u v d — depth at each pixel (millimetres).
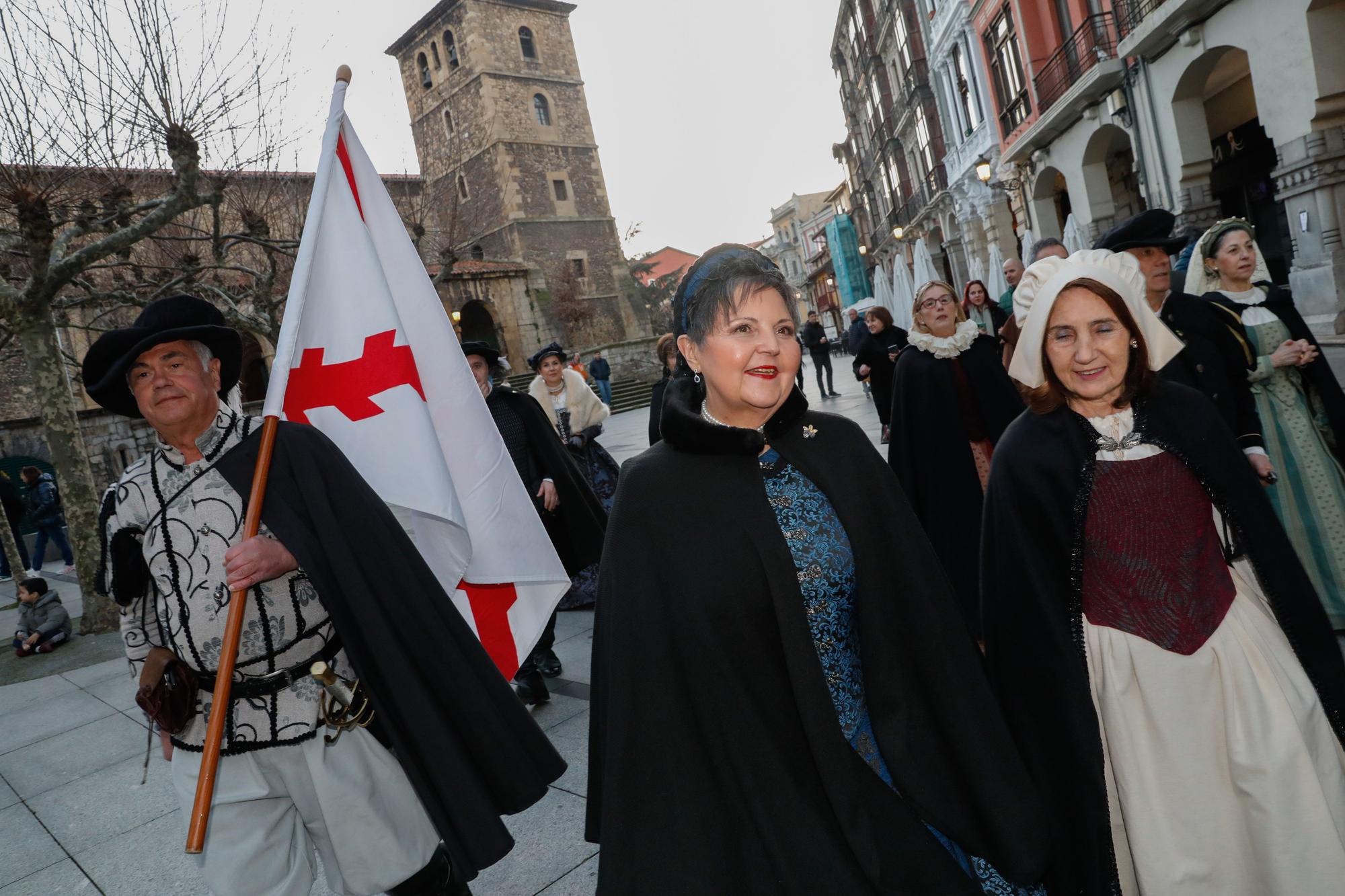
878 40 31781
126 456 20875
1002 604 1969
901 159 32844
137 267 9938
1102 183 15578
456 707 1917
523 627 2764
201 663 1817
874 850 1520
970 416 3963
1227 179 15273
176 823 3496
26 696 6305
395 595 1904
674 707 1545
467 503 2637
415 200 22750
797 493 1598
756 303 1485
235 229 12227
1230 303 3299
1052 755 1890
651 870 1505
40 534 14602
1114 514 1851
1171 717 1799
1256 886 1781
